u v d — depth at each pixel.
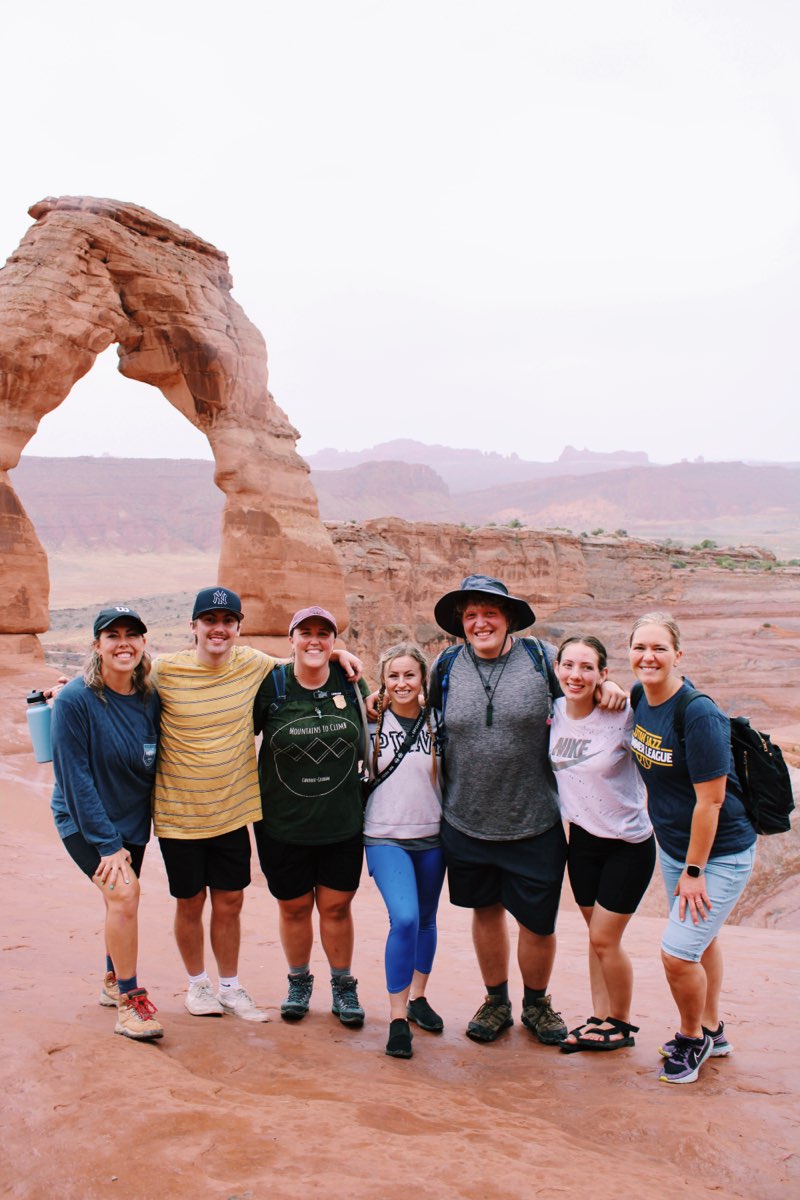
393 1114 3.62
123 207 24.16
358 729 5.20
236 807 5.14
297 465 28.30
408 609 57.78
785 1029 5.80
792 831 14.18
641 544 76.94
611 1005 5.33
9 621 22.22
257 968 7.12
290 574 27.12
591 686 5.00
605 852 5.23
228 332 26.30
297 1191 2.68
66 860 10.83
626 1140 3.86
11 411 22.38
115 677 4.73
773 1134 3.95
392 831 5.32
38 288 22.23
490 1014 5.62
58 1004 5.06
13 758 15.67
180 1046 4.42
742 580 75.81
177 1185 2.69
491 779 5.25
